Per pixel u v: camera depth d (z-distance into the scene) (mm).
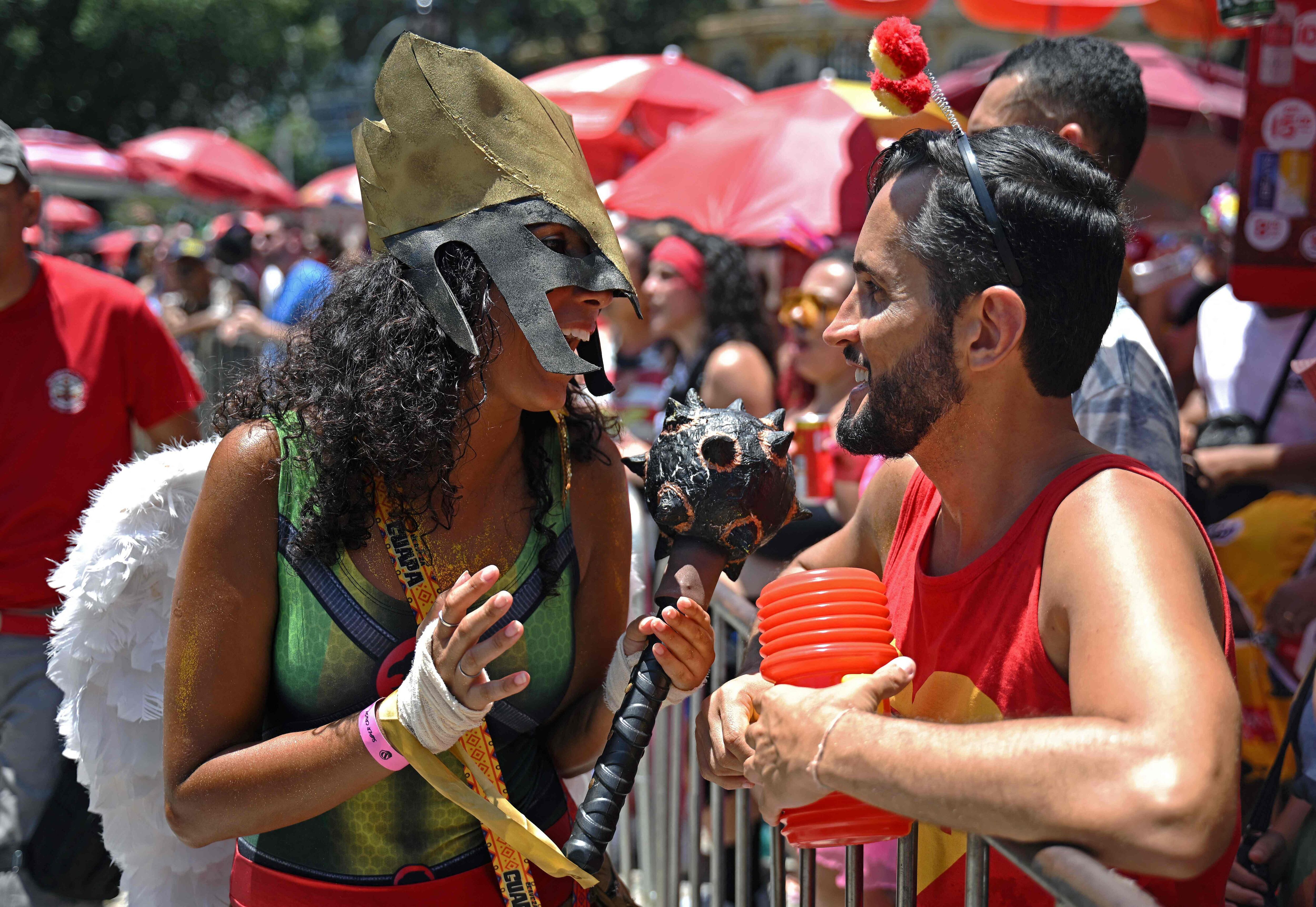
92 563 1821
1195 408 3830
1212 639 1123
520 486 1671
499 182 1513
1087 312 1338
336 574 1556
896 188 1384
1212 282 4559
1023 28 4988
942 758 1118
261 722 1641
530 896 1580
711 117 7090
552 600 1673
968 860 1242
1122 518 1229
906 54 1477
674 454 1503
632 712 1514
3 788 2830
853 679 1278
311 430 1536
